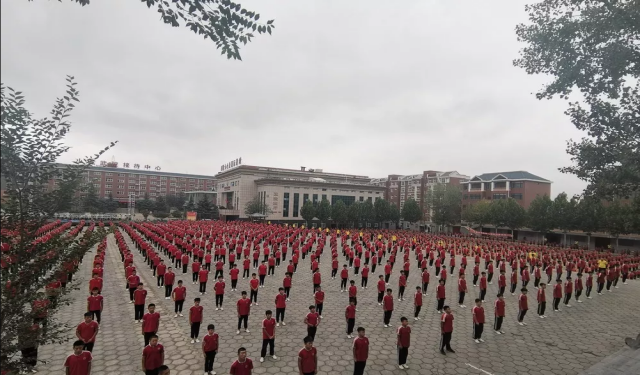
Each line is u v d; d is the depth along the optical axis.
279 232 42.47
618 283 25.92
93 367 9.55
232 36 5.95
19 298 4.73
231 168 100.94
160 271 18.67
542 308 15.69
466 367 10.20
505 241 51.09
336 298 17.67
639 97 8.84
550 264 27.86
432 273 25.47
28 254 4.92
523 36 10.05
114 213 85.69
